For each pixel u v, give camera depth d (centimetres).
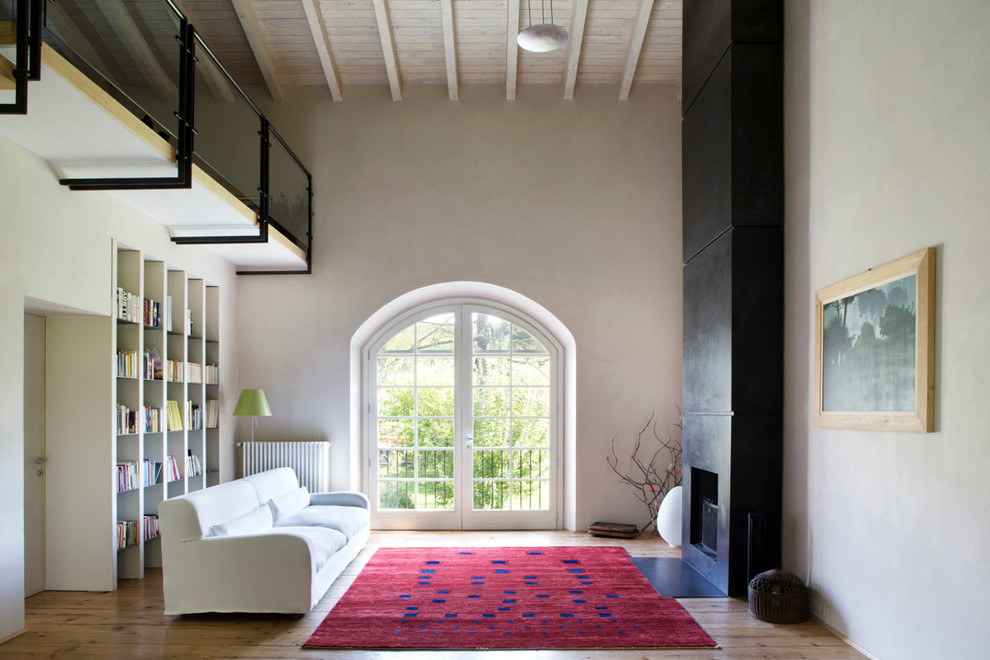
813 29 499
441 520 835
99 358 556
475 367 852
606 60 784
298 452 781
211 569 491
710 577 588
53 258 486
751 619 493
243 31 741
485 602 532
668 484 795
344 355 802
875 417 405
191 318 714
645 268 807
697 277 629
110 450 555
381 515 836
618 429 799
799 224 519
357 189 811
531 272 804
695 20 644
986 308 319
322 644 443
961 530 335
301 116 816
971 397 329
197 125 800
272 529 602
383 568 634
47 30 422
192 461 687
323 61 757
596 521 796
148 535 612
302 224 800
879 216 412
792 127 532
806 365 505
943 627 349
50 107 398
